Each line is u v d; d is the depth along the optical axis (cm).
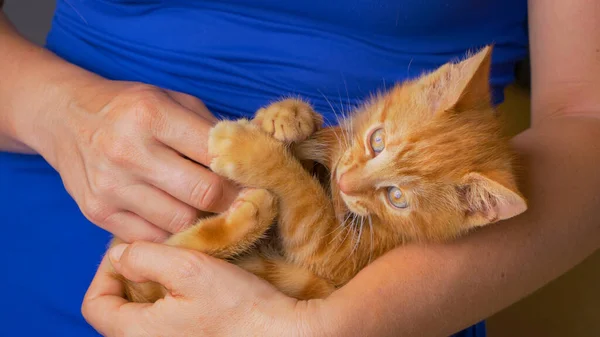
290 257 52
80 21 60
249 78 57
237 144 50
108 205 51
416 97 54
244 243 51
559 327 77
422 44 57
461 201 51
